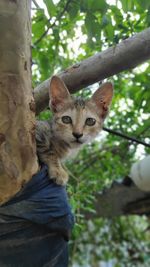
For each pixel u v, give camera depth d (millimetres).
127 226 800
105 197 636
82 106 360
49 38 532
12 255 269
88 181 594
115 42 371
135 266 793
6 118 235
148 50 312
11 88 233
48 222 268
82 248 801
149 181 517
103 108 370
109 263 920
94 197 550
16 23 232
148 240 814
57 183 287
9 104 234
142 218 821
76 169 621
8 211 264
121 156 636
